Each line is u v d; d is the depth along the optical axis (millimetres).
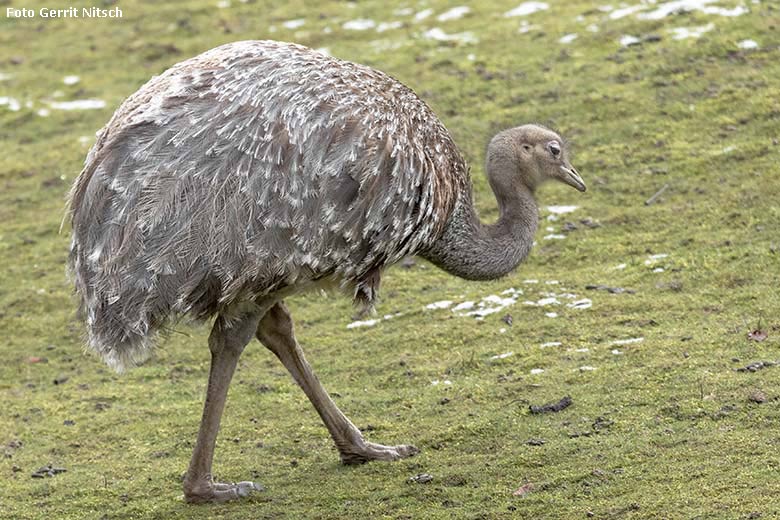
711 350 16594
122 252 13023
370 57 29656
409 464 14805
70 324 21328
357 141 13617
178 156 13102
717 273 19172
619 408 15297
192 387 18625
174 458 16078
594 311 18703
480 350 18094
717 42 27172
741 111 24328
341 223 13539
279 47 14266
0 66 32719
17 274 23078
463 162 15328
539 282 20141
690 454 13711
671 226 21141
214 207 13031
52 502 14844
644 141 24062
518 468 14117
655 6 29891
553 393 16094
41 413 18016
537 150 16078
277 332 14984
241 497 14367
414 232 14320
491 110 26203
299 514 13688
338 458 15438
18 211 25547
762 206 21016
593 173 23344
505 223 15938
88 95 30719
